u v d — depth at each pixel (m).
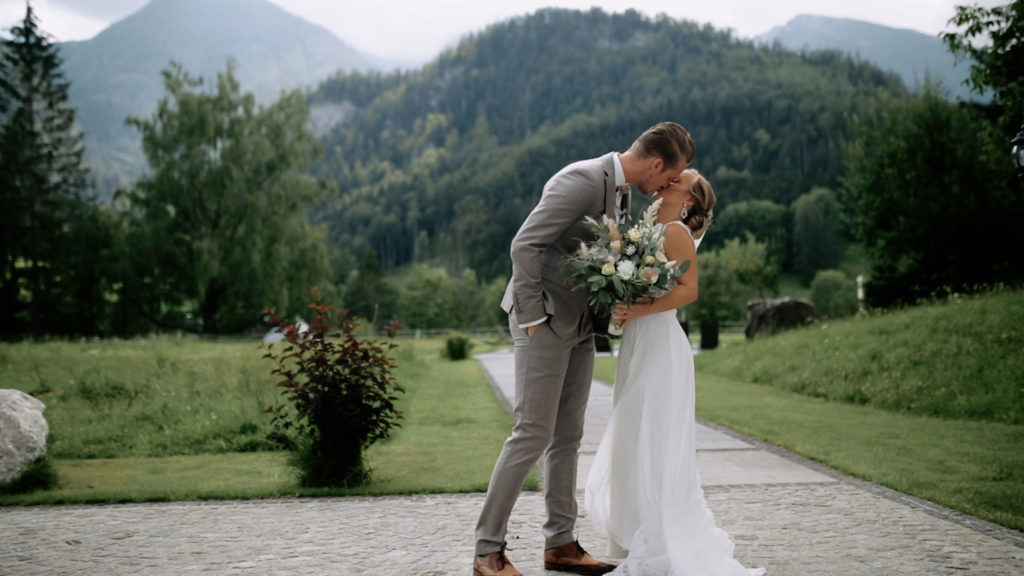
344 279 98.19
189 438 7.41
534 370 3.18
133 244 33.53
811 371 11.73
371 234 136.50
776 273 46.19
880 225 23.67
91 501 4.91
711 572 2.98
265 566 3.37
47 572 3.31
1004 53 13.10
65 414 8.35
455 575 3.21
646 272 3.04
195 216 34.22
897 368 10.23
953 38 13.62
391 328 5.62
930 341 10.65
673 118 151.38
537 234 3.10
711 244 105.88
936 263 19.94
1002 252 19.56
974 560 3.38
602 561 3.46
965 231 19.80
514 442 3.18
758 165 131.62
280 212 34.50
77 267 37.88
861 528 3.96
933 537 3.78
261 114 35.44
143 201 33.69
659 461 3.19
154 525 4.21
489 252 118.94
